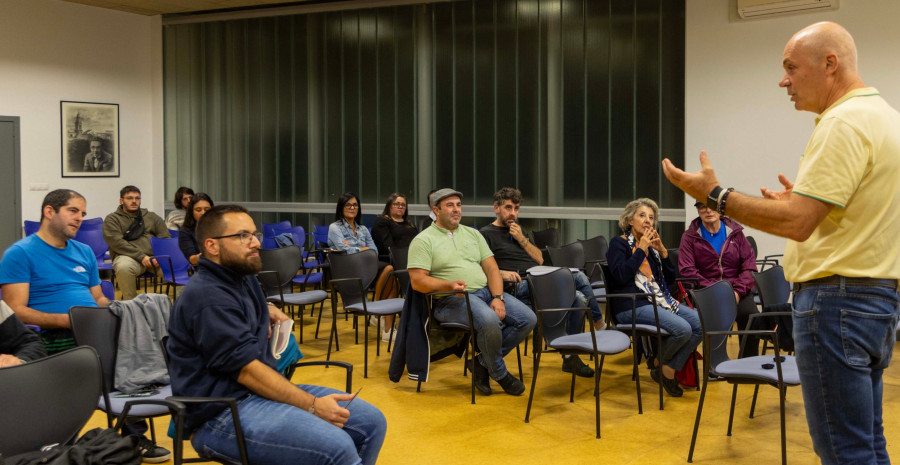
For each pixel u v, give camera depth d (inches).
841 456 79.2
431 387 176.2
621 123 292.8
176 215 313.3
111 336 117.5
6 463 79.7
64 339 134.6
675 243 288.4
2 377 83.3
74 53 362.3
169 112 387.9
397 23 330.3
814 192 74.5
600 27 294.2
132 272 271.1
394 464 128.1
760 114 265.7
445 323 171.3
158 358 119.2
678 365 163.9
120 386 114.5
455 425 148.3
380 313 188.4
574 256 225.5
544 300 156.9
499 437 141.2
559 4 300.5
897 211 75.8
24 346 106.4
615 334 157.5
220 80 372.2
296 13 350.0
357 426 98.0
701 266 190.7
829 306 77.9
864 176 75.4
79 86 364.8
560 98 302.5
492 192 316.5
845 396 77.9
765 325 164.1
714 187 79.4
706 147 275.1
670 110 285.0
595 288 216.5
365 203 341.4
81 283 144.9
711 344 141.3
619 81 292.2
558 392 170.9
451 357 207.0
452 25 320.2
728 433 140.7
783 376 123.1
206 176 379.2
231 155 371.9
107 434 84.0
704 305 136.5
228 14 364.2
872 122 75.1
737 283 183.9
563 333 163.8
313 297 214.1
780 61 261.0
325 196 350.6
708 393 168.7
